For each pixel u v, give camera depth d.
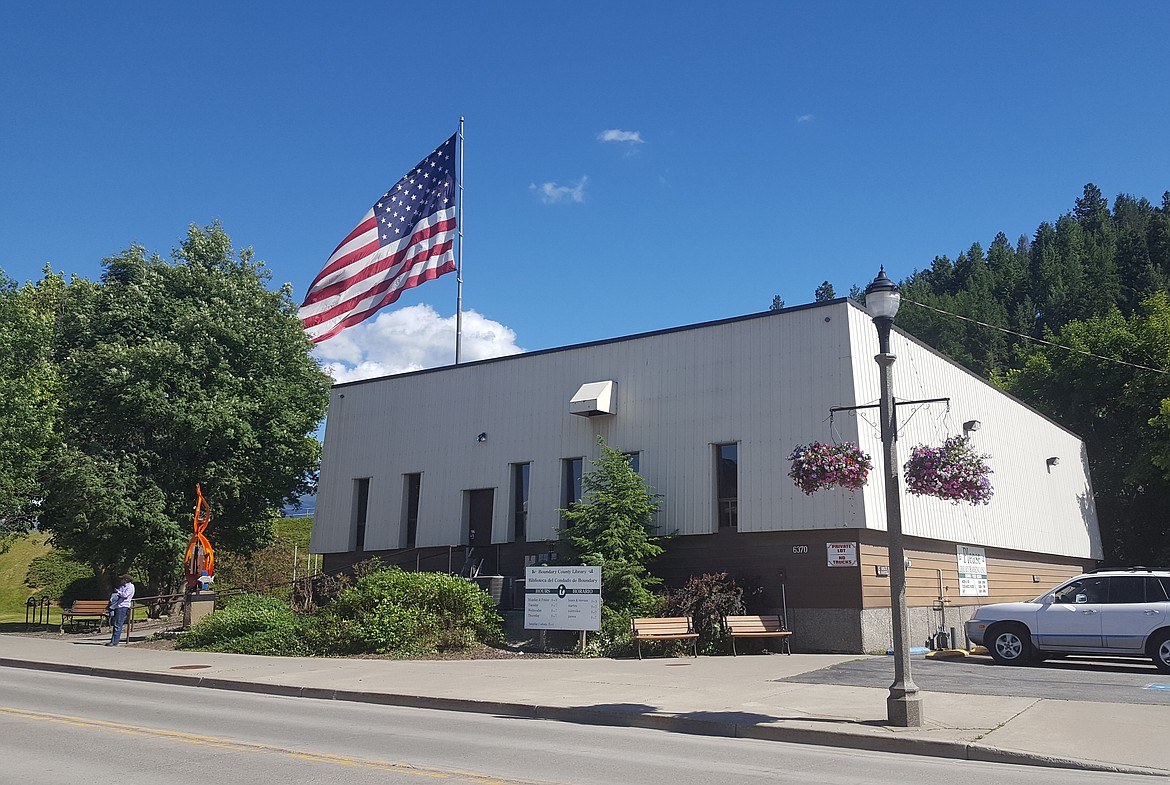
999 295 92.00
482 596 22.75
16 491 32.41
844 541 20.91
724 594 20.72
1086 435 47.53
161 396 30.73
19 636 28.03
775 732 10.87
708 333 23.95
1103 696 13.00
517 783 8.02
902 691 10.85
